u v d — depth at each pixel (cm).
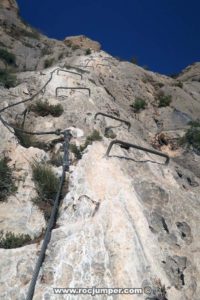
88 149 882
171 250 673
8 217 694
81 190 741
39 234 674
